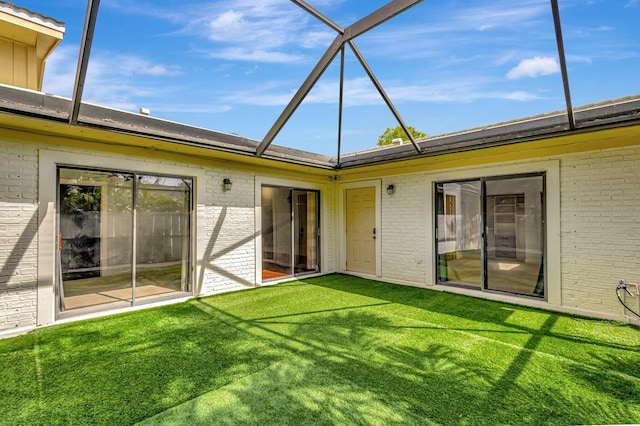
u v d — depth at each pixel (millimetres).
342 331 4141
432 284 6738
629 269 4539
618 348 3600
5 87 3756
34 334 4043
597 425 2287
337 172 8117
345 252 8680
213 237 6254
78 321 4562
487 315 4840
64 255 4660
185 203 5977
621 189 4613
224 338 3904
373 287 6871
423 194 6926
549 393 2693
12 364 3219
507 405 2529
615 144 4656
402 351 3520
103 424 2312
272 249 7375
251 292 6402
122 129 4371
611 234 4688
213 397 2637
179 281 5848
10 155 4129
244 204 6785
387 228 7578
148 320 4613
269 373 3029
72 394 2686
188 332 4113
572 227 5020
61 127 4125
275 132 5355
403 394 2680
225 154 5859
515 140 4801
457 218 6477
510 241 5727
